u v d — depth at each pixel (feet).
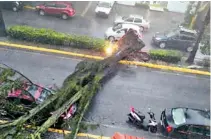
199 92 68.13
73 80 56.95
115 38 82.02
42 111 51.03
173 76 71.31
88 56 73.05
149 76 69.97
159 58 74.90
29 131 47.80
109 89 64.44
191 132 55.67
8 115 53.26
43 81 64.23
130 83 67.05
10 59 68.64
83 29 86.43
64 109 50.60
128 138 49.06
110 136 54.95
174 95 66.18
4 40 74.08
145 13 100.42
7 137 46.24
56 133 52.95
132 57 72.84
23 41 74.84
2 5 88.33
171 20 98.37
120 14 97.40
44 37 73.97
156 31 91.09
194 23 91.86
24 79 58.08
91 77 60.70
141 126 57.47
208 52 76.54
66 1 97.09
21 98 53.11
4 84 53.16
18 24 84.12
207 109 63.77
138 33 82.53
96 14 93.09
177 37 82.23
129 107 61.31
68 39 74.08
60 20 88.99
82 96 54.08
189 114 57.26
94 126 54.29
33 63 68.59
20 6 89.30
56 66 68.85
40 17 88.94
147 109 61.67
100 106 60.23
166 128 55.93
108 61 66.18
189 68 74.33
